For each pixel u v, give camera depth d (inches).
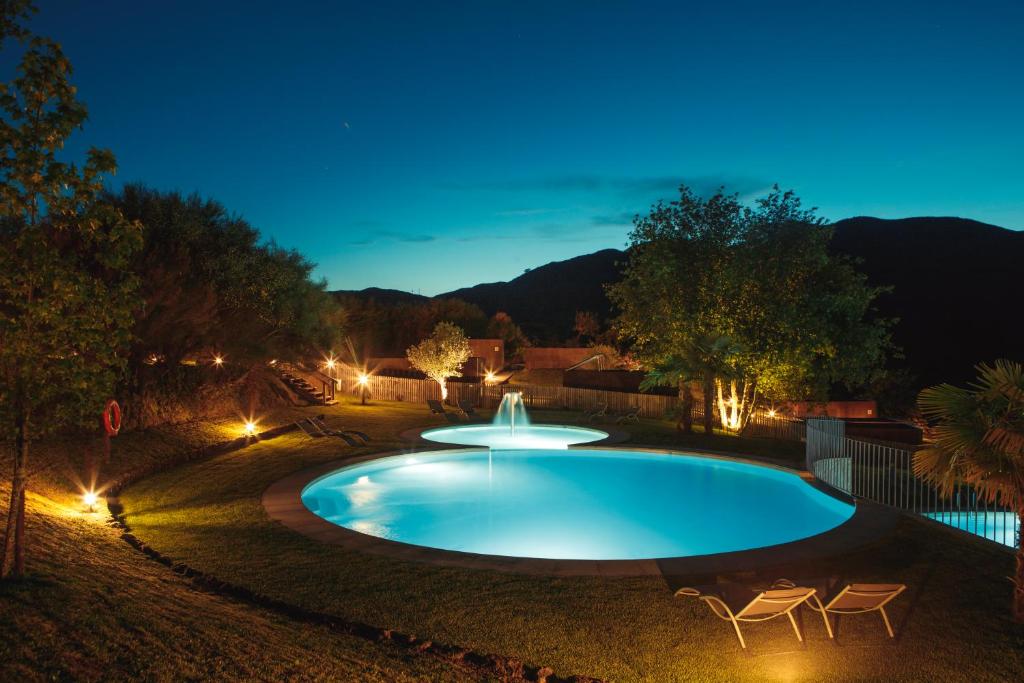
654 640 253.4
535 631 259.8
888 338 1000.2
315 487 559.5
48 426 264.1
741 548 454.3
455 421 983.6
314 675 211.0
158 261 714.8
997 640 255.4
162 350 793.6
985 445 268.1
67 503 439.5
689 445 773.3
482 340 2193.7
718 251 879.1
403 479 644.1
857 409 1203.2
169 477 556.1
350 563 334.6
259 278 961.5
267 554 346.6
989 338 2283.5
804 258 877.2
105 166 268.1
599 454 743.7
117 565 303.0
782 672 231.0
